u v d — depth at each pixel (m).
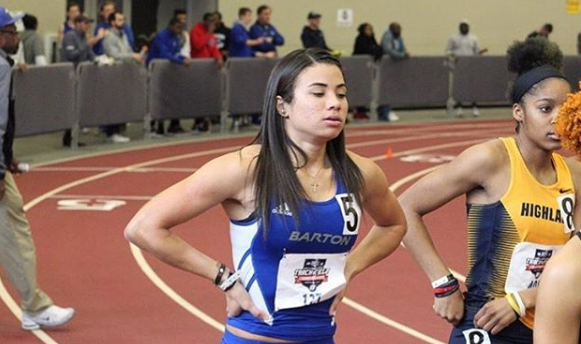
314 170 5.07
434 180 5.87
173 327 10.43
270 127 5.04
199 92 26.36
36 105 21.58
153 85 25.27
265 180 4.96
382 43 31.53
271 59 28.02
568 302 3.96
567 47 37.38
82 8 30.19
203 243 14.28
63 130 22.72
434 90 32.59
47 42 27.25
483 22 36.44
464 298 5.92
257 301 5.06
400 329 10.34
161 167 21.36
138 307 11.14
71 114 22.98
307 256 5.03
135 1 32.12
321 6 34.47
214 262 5.11
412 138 27.61
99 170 20.72
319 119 4.94
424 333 10.22
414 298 11.50
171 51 25.62
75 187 18.69
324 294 5.09
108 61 23.77
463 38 33.34
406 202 5.98
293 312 5.05
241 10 27.80
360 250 5.54
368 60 31.08
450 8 36.06
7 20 9.55
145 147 24.20
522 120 5.66
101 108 23.81
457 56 32.88
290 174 4.96
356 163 5.27
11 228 9.94
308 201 4.96
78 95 23.11
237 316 5.13
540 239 5.63
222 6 33.12
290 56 5.05
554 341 4.00
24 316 10.25
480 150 5.73
